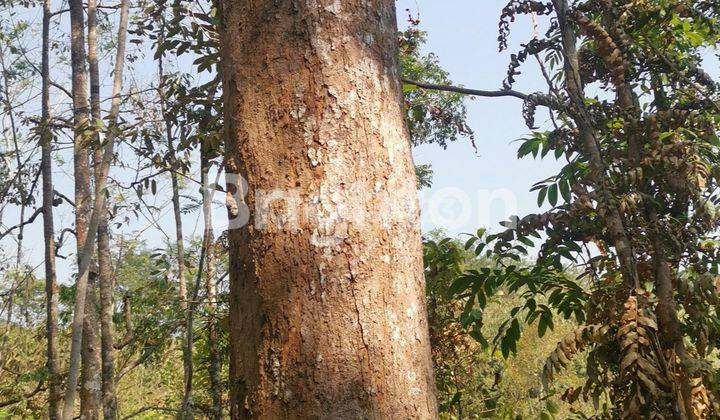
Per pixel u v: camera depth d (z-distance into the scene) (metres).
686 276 3.12
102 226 6.97
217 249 5.15
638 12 3.41
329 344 1.50
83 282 5.94
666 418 2.77
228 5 1.75
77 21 7.56
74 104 7.27
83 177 7.19
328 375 1.48
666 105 3.68
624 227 3.07
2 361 8.01
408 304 1.59
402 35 5.09
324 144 1.59
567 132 3.29
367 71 1.67
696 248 3.15
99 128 5.13
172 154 4.86
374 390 1.49
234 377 1.57
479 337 4.07
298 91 1.62
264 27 1.67
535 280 3.57
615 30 3.36
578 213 3.06
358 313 1.52
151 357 6.88
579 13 3.29
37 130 6.01
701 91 3.37
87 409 6.62
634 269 2.93
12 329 9.25
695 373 2.84
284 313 1.52
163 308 6.57
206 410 5.48
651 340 2.81
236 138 1.65
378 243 1.58
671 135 3.32
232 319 1.62
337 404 1.47
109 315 6.87
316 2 1.67
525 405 6.57
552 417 5.05
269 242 1.56
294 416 1.47
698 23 3.63
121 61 6.10
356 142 1.61
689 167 3.06
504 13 3.38
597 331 2.80
